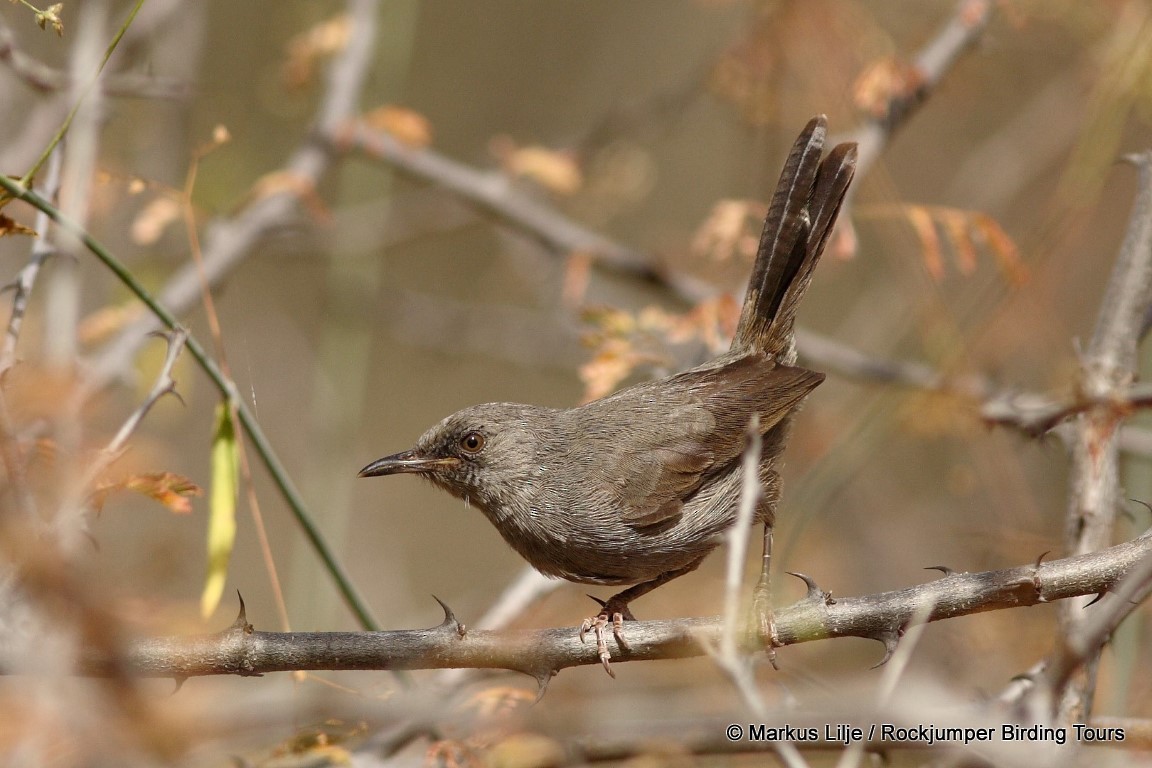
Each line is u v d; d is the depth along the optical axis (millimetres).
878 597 6797
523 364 16641
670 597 12656
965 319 13477
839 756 8234
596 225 16031
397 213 17281
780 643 6957
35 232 7074
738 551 5480
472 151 19891
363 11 13398
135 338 10438
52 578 4086
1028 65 16266
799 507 11781
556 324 16141
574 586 11961
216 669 6316
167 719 4613
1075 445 8438
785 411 9141
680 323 10438
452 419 9422
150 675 6238
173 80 10609
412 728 7562
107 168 10766
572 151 15336
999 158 16344
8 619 5141
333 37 13320
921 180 17000
